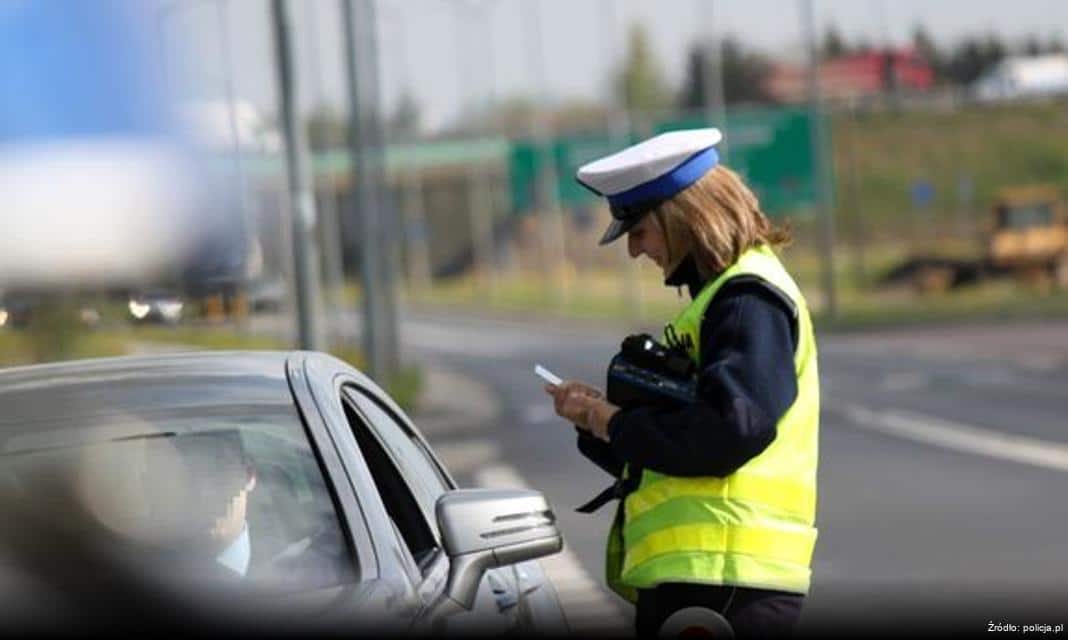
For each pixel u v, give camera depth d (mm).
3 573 10352
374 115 89688
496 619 11578
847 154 194125
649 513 10844
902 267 168250
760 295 10742
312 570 10883
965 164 190000
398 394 73688
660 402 10805
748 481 10695
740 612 10711
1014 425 52938
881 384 74250
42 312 32375
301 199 57562
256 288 72688
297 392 12203
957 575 25984
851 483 39438
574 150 163250
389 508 12367
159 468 11320
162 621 10086
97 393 12070
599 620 21953
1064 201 174500
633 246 11266
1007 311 131750
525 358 111000
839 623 21531
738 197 11070
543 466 45500
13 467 11281
